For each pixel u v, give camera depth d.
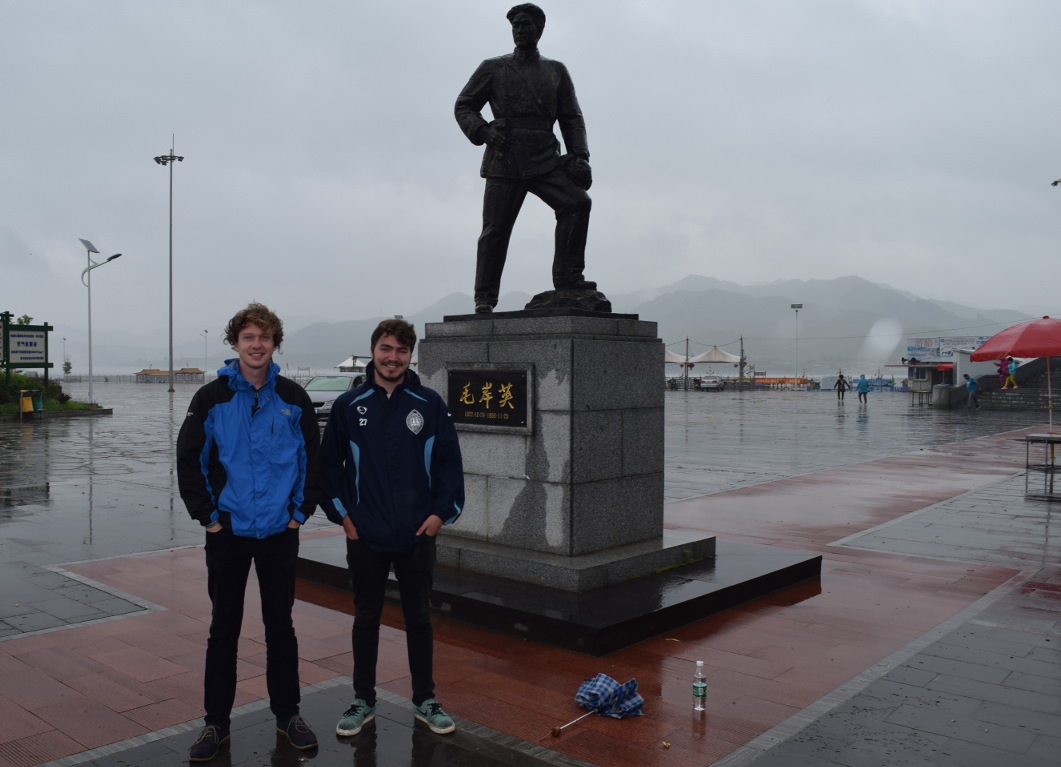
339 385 22.20
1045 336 10.52
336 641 5.14
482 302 6.75
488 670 4.61
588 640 4.85
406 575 3.84
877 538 8.45
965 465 14.97
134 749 3.63
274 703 3.72
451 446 3.87
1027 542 8.25
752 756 3.60
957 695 4.27
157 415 28.30
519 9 6.43
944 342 51.69
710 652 4.93
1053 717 3.99
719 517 9.69
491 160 6.61
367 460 3.77
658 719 3.99
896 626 5.46
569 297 6.33
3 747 3.65
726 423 26.33
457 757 3.56
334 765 3.47
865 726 3.90
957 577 6.81
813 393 54.88
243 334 3.49
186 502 3.42
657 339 6.49
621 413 6.14
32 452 16.25
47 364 28.42
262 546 3.54
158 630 5.32
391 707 4.10
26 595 6.12
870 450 17.77
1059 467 12.52
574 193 6.50
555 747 3.68
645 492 6.40
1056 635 5.26
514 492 6.07
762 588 6.14
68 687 4.36
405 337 3.78
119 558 7.35
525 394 5.94
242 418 3.49
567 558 5.77
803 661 4.79
